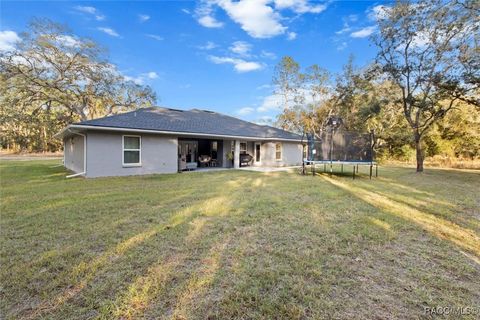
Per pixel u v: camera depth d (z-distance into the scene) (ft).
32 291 7.39
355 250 10.41
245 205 17.57
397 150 73.46
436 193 23.76
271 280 8.04
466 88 37.06
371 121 74.28
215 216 14.88
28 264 8.90
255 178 33.24
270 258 9.54
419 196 22.13
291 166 58.03
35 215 14.80
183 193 21.97
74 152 40.96
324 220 14.37
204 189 24.16
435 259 9.74
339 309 6.74
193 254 9.82
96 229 12.48
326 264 9.16
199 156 51.19
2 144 91.97
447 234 12.50
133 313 6.51
